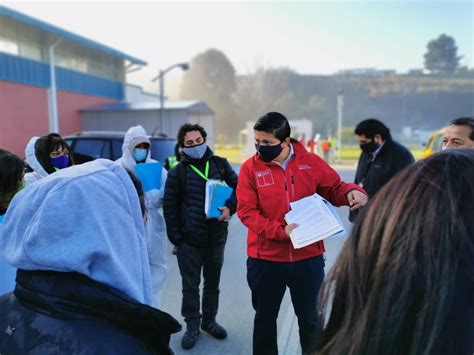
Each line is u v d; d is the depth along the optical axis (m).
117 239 1.09
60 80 19.36
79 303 1.04
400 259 0.78
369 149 3.56
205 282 3.13
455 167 0.83
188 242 2.94
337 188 2.35
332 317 0.94
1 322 1.11
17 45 17.05
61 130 19.48
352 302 0.86
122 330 1.07
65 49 19.97
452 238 0.77
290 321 3.45
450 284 0.75
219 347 3.01
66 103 19.81
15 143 16.84
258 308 2.42
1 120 16.11
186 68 18.09
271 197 2.27
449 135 2.51
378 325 0.79
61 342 1.02
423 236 0.78
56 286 1.06
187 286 2.99
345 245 0.95
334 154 24.77
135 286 1.11
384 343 0.78
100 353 1.00
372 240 0.85
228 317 3.53
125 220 1.13
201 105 19.95
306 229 2.04
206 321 3.16
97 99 22.34
